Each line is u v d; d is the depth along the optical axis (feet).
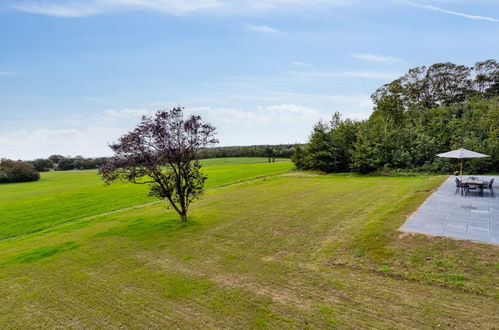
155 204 61.00
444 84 181.78
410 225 32.04
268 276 23.80
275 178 94.22
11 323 18.97
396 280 21.84
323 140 107.24
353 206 47.32
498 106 107.45
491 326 16.03
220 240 33.53
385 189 63.93
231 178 99.25
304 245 30.48
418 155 93.09
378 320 17.08
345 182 79.66
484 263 22.47
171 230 38.34
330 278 22.81
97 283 24.29
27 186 132.98
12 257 31.96
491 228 29.78
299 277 23.31
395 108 125.49
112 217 49.57
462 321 16.61
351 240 30.12
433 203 42.42
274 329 16.74
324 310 18.39
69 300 21.70
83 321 18.78
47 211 61.57
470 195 47.32
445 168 85.25
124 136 37.04
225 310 19.08
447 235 28.25
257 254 28.78
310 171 111.65
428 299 19.08
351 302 19.21
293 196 59.41
